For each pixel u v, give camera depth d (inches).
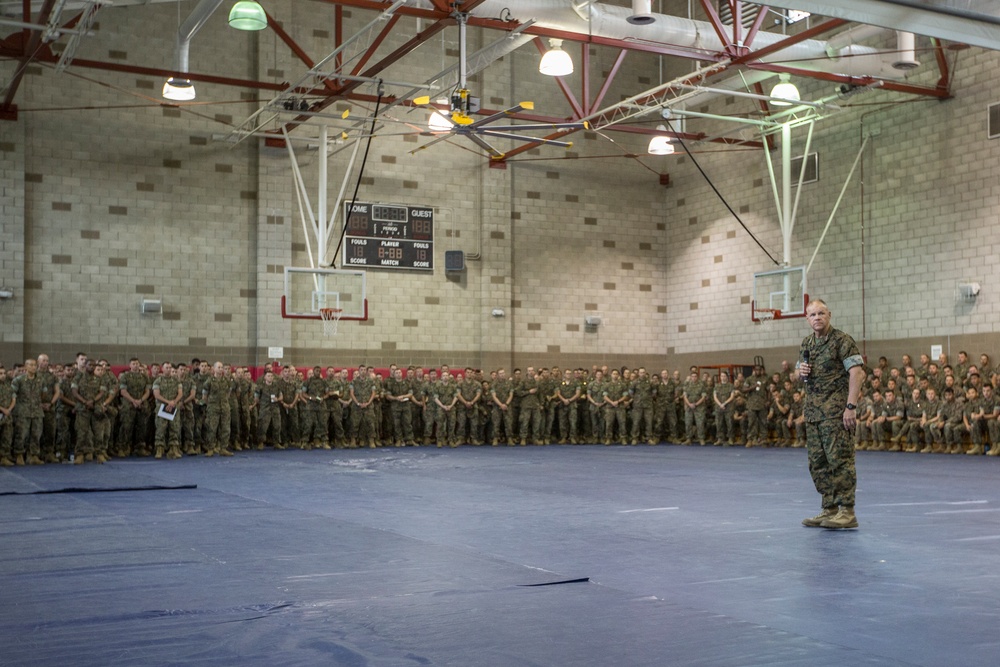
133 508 394.3
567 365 1098.1
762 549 278.5
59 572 245.0
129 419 747.4
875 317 901.2
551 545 288.4
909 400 800.9
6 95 829.8
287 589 219.0
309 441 869.2
